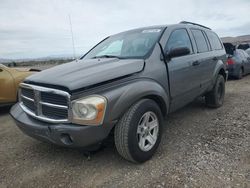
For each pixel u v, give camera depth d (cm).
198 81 501
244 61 1159
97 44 530
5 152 421
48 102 330
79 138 306
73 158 386
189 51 448
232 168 329
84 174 339
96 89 317
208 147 394
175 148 396
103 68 354
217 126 485
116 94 321
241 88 889
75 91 306
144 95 350
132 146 332
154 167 343
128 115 331
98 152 393
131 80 351
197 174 319
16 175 347
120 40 478
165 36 436
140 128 349
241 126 477
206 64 529
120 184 310
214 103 596
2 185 325
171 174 323
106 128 316
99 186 310
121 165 354
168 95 412
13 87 673
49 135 326
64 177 335
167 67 409
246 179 303
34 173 350
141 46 423
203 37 558
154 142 366
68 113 310
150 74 377
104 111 310
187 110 600
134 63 370
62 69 375
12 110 411
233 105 634
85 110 303
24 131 369
